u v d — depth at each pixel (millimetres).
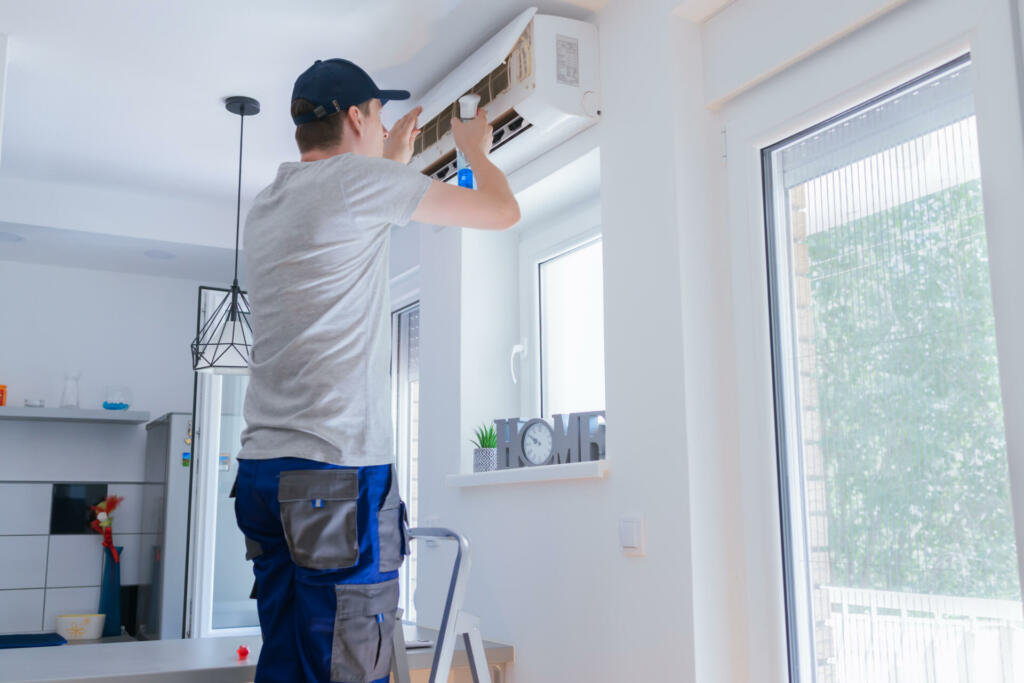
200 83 3061
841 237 1896
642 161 2307
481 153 1767
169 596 4535
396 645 1854
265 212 1590
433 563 3135
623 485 2264
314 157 1681
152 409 5199
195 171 3957
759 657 1976
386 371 1562
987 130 1584
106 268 5090
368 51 2826
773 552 1967
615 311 2363
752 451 2041
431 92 2953
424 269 3395
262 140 3574
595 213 2900
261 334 1534
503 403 3123
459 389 3068
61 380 5008
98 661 2268
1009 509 1530
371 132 1718
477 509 2912
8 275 4957
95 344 5113
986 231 1576
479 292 3152
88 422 5113
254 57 2873
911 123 1764
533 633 2562
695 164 2203
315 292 1481
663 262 2193
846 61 1879
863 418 1810
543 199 2936
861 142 1869
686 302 2123
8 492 4887
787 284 2020
